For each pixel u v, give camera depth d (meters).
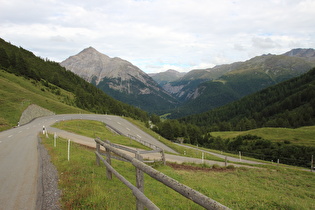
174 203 7.45
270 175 21.42
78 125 51.84
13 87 78.31
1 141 22.77
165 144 53.59
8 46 181.25
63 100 108.94
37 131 34.69
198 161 31.42
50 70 180.88
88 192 6.39
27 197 6.69
